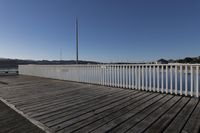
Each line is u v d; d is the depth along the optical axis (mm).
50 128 3076
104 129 2979
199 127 2943
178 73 5695
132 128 2986
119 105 4531
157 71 6188
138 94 5938
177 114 3646
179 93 5676
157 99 5098
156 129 2908
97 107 4391
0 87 8281
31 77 14117
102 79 8422
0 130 3061
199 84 5277
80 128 3049
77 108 4336
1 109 4422
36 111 4148
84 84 8930
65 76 11344
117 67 7637
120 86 7543
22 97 5812
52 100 5301
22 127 3178
